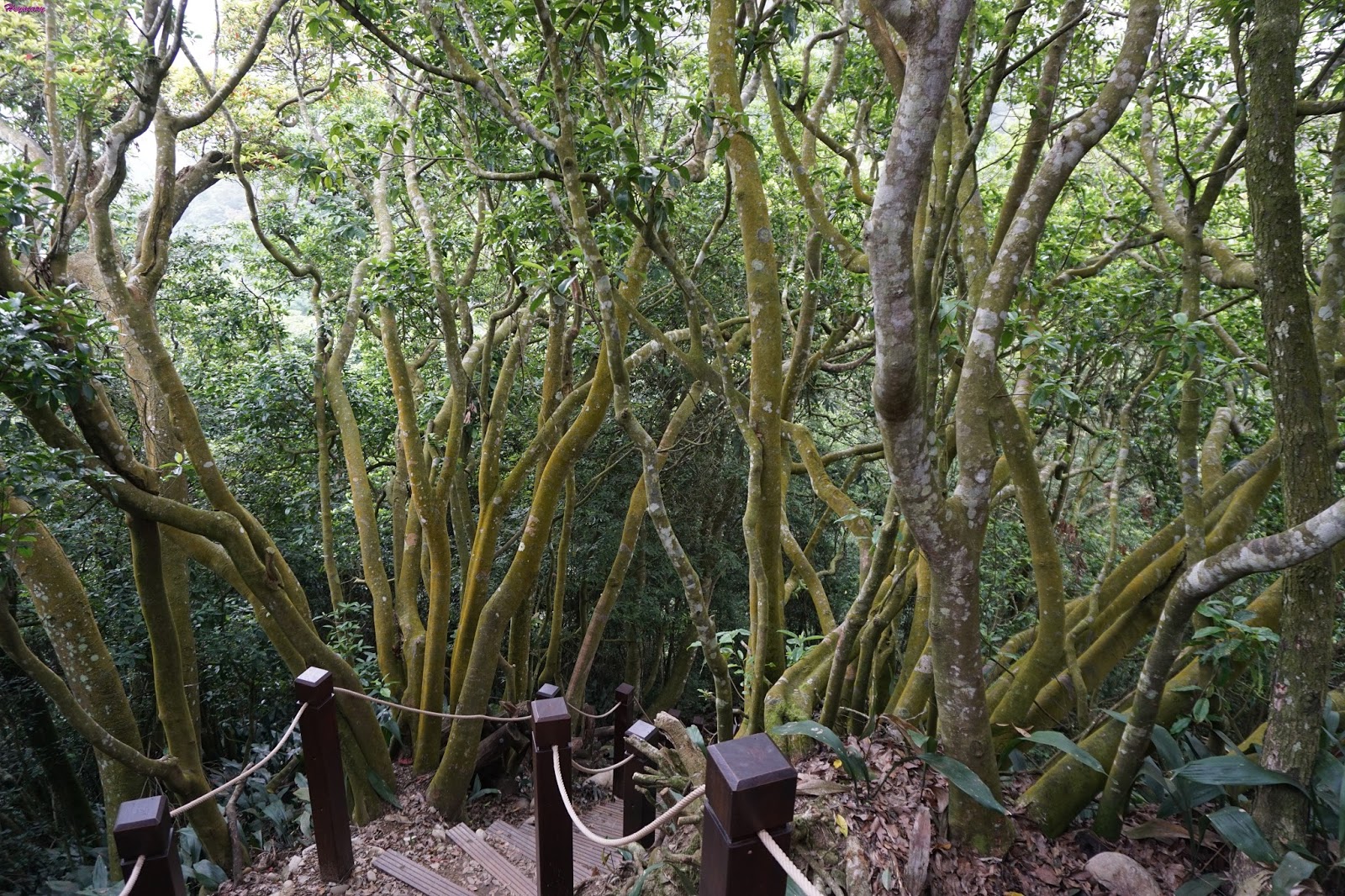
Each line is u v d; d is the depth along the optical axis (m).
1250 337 5.39
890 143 1.73
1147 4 2.29
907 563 3.18
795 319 7.35
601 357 4.80
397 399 6.04
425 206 6.03
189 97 8.15
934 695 3.08
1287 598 2.23
